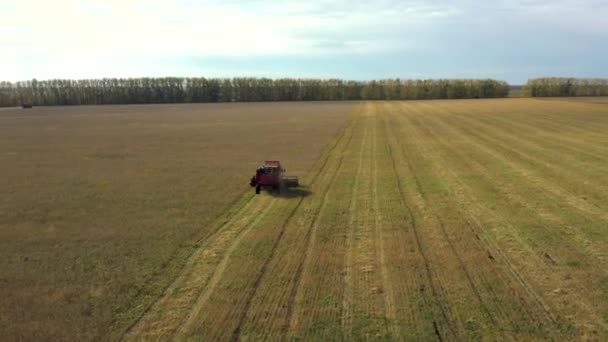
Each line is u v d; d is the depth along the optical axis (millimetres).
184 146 37500
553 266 11500
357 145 35094
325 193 19844
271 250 13109
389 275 11219
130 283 11164
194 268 11984
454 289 10367
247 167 27047
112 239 14477
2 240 14672
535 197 18281
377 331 8711
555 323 8844
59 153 34938
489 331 8617
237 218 16484
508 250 12656
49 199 20016
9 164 30000
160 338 8711
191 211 17484
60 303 10227
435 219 15672
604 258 11922
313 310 9570
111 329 9086
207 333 8812
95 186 22547
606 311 9250
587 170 23391
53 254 13305
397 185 20969
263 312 9555
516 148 31547
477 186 20422
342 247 13242
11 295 10695
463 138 37781
